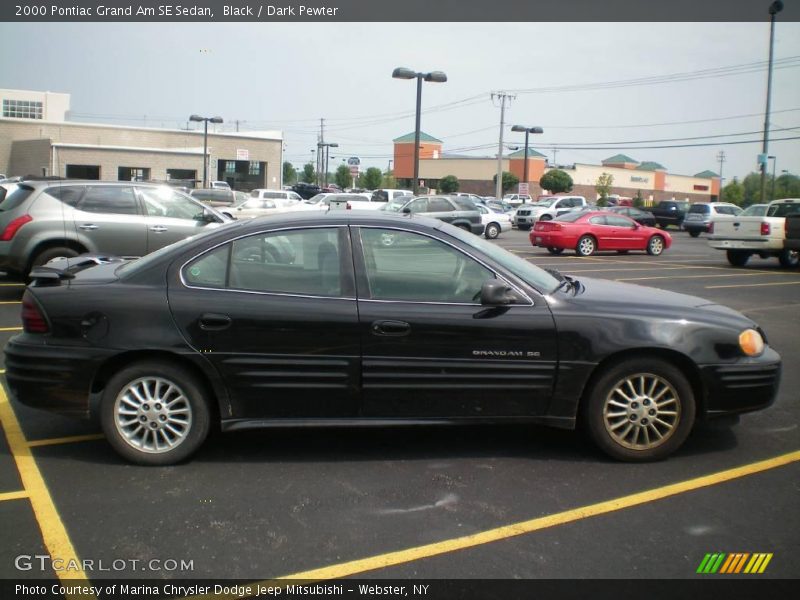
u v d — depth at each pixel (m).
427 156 81.69
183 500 4.20
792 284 15.20
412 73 26.03
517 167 78.94
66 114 73.56
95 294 4.61
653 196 89.31
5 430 5.33
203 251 4.72
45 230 10.10
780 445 5.24
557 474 4.64
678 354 4.73
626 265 19.30
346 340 4.59
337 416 4.71
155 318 4.55
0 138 51.62
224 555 3.59
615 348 4.65
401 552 3.64
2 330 8.45
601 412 4.76
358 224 4.82
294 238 4.76
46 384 4.57
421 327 4.60
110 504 4.13
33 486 4.36
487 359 4.65
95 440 5.14
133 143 55.75
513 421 4.77
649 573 3.47
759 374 4.84
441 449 5.07
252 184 60.47
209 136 56.81
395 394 4.66
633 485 4.49
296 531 3.84
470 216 25.20
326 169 81.81
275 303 4.59
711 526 3.95
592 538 3.80
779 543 3.77
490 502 4.22
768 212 19.78
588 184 81.56
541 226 22.80
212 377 4.58
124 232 10.49
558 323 4.66
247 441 5.18
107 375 4.68
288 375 4.61
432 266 4.77
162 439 4.67
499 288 4.59
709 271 17.97
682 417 4.78
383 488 4.39
